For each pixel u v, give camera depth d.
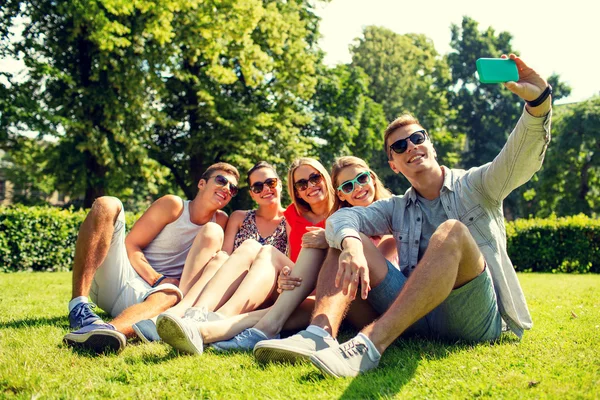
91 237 3.34
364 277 2.66
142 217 4.27
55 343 3.07
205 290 3.30
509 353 2.71
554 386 2.13
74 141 17.00
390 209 3.32
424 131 3.20
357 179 3.83
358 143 29.58
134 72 16.02
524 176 2.85
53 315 4.35
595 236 13.45
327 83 26.61
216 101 19.92
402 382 2.29
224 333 3.02
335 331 2.71
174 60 17.69
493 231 3.03
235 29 16.64
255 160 20.72
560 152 32.62
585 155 32.75
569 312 4.27
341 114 26.95
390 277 2.94
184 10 15.62
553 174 32.88
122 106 16.58
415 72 38.19
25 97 15.41
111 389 2.25
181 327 2.74
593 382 2.15
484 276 2.72
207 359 2.72
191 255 3.72
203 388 2.27
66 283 7.80
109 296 3.75
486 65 2.61
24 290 6.60
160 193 24.16
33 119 15.23
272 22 18.92
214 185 4.28
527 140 2.73
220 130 20.16
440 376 2.38
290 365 2.58
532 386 2.17
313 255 3.18
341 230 2.84
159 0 14.77
